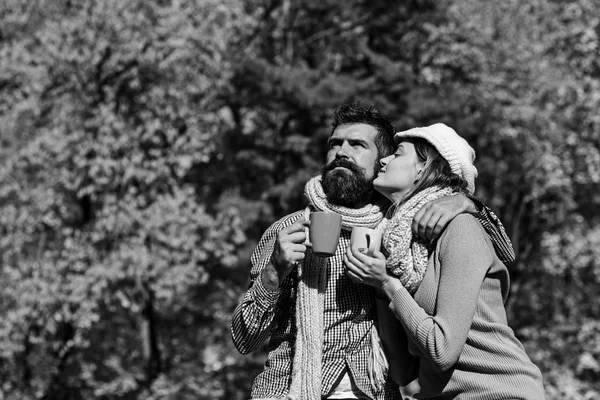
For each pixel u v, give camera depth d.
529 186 20.27
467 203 3.26
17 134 17.47
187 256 17.38
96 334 19.06
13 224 16.84
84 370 18.50
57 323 16.97
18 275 16.47
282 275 3.31
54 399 17.98
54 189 17.09
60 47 17.17
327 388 3.38
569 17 20.75
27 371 17.88
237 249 18.55
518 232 20.72
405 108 18.22
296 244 3.31
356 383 3.37
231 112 19.64
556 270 20.33
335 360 3.42
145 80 18.09
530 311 21.83
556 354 19.70
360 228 3.31
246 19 18.86
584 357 18.88
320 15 19.95
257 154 18.17
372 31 20.11
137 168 17.19
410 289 3.27
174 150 17.78
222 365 19.05
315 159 18.33
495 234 3.33
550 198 20.98
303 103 17.80
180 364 19.80
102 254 17.08
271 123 19.16
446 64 20.34
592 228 21.02
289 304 3.52
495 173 19.02
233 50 18.78
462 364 3.17
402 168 3.42
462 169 3.38
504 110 19.61
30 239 16.95
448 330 3.06
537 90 20.08
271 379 3.48
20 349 16.45
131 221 16.83
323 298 3.43
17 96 17.66
